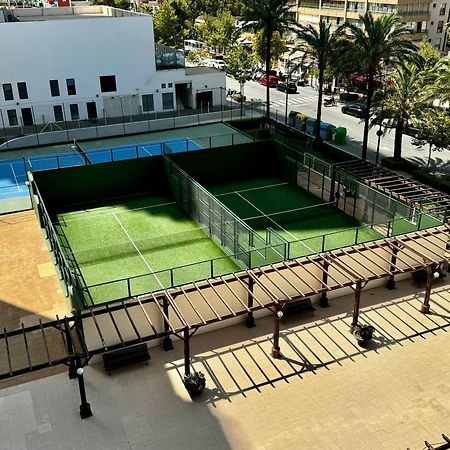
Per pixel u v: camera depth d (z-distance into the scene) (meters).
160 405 18.09
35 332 21.11
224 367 19.88
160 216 30.89
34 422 17.38
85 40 52.41
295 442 16.69
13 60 50.53
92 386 18.86
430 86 36.97
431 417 17.62
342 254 22.75
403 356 20.47
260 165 36.88
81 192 32.50
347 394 18.62
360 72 38.19
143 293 20.86
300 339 21.41
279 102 64.12
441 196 31.02
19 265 25.95
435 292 24.56
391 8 72.50
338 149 44.28
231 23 85.12
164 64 57.62
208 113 56.75
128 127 51.06
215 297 21.31
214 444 16.62
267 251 23.30
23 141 47.34
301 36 42.91
